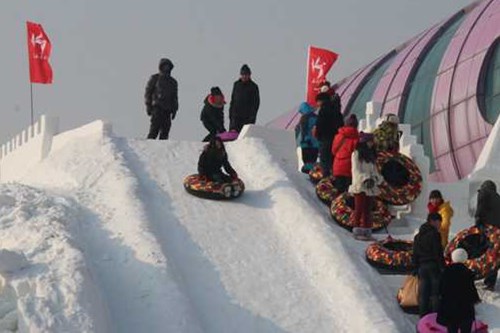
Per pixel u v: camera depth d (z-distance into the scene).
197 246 21.80
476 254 21.28
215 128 29.73
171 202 23.80
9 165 35.41
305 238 22.12
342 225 23.52
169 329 18.19
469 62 62.12
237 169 26.20
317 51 38.03
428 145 61.78
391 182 25.31
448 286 17.89
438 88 62.78
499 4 67.75
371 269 21.22
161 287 19.25
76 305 17.23
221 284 20.38
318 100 26.02
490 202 21.77
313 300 20.06
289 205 23.47
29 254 19.11
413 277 19.94
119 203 22.81
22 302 17.17
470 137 59.34
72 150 27.00
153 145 27.33
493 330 18.75
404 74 67.31
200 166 24.28
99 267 19.88
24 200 22.12
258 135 28.27
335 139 24.98
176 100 29.64
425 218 25.47
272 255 21.66
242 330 19.03
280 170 25.81
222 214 23.41
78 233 20.94
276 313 19.59
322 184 25.12
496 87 59.59
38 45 36.72
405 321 19.45
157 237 21.17
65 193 23.66
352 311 19.47
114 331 17.89
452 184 27.20
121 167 25.19
